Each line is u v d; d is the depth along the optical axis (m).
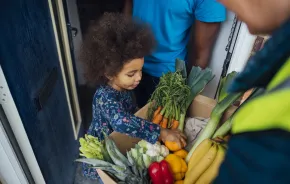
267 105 0.32
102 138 1.06
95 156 0.89
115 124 0.92
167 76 1.07
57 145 1.23
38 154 1.00
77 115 1.68
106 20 0.93
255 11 0.39
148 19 1.26
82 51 0.96
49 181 1.14
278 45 0.33
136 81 0.96
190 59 1.46
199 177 0.86
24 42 0.86
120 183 0.81
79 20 1.99
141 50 0.88
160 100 1.06
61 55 1.34
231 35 1.26
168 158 0.93
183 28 1.24
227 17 1.25
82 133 1.75
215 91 1.54
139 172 0.86
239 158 0.35
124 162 0.86
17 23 0.81
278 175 0.31
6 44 0.75
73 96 1.59
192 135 1.06
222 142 0.86
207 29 1.19
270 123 0.31
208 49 1.30
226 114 0.97
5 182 0.99
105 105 0.95
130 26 0.91
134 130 0.92
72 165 1.52
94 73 0.94
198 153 0.87
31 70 0.92
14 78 0.80
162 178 0.85
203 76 1.11
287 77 0.31
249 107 0.35
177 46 1.30
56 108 1.20
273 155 0.31
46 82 1.06
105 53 0.85
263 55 0.35
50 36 1.13
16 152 0.91
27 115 0.89
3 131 0.82
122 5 2.03
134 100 1.67
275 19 0.37
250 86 0.40
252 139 0.33
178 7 1.15
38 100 0.97
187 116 1.18
